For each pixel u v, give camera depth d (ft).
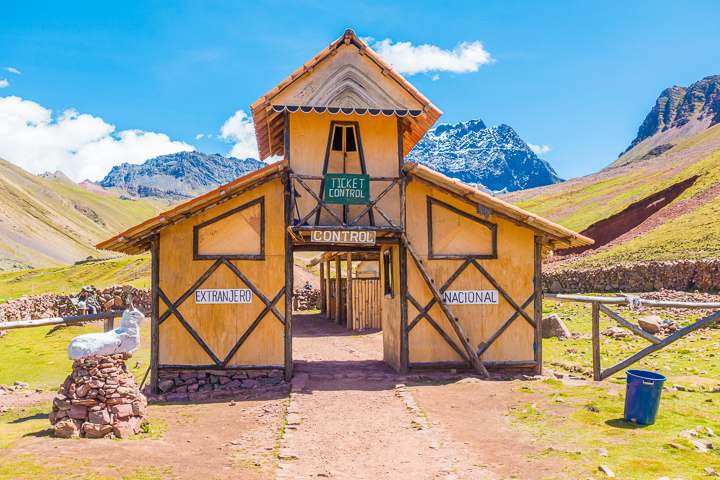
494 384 35.27
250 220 38.14
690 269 77.56
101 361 23.77
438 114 39.86
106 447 21.24
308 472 19.29
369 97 38.99
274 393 35.09
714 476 17.35
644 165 364.99
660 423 24.08
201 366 36.68
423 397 32.48
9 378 43.14
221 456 21.34
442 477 18.70
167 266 37.27
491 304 40.01
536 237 40.63
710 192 150.92
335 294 89.04
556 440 22.71
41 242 588.09
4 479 16.56
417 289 39.65
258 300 37.60
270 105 38.40
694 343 45.24
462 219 40.27
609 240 171.73
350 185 38.40
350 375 38.58
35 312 86.53
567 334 54.65
